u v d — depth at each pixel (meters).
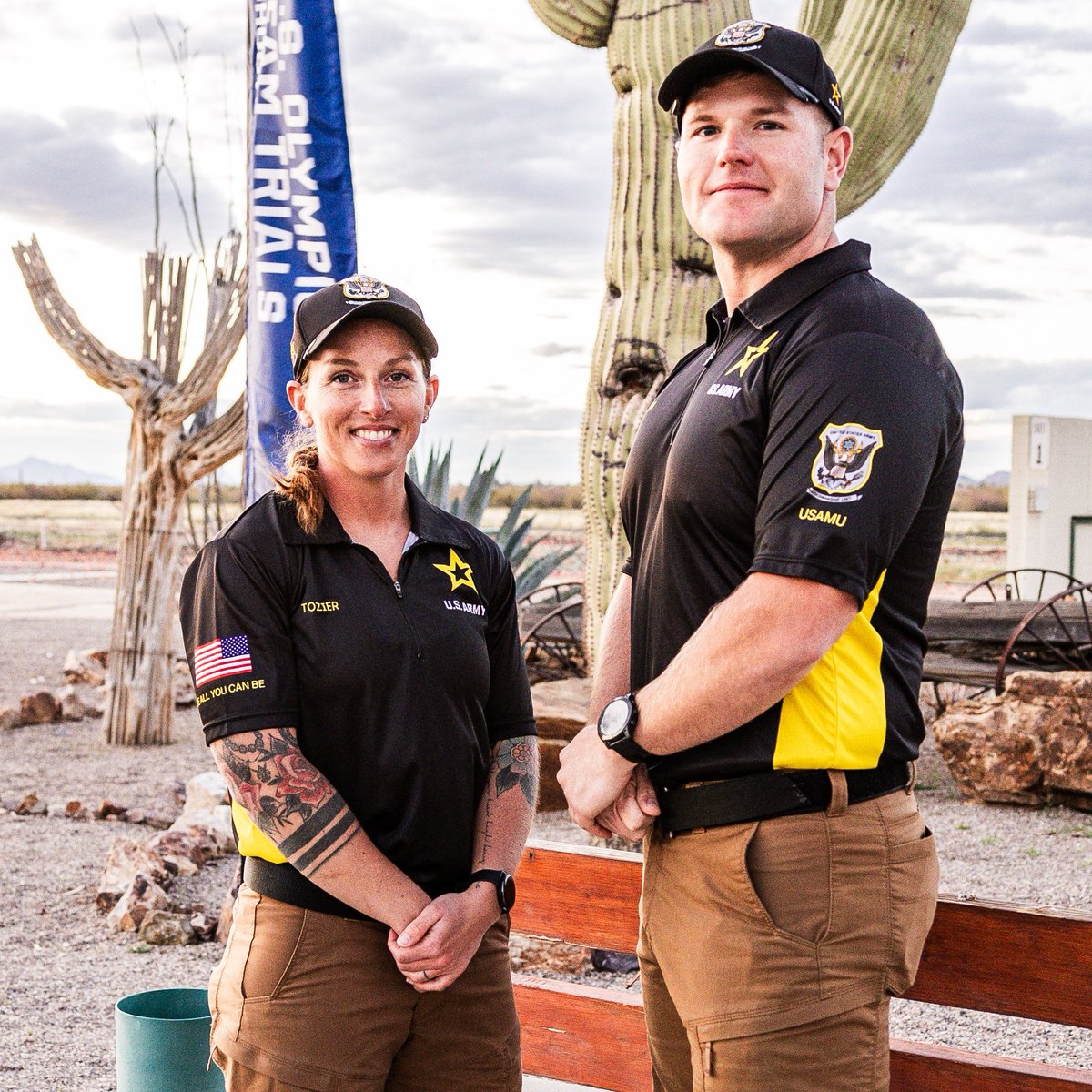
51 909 5.71
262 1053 2.01
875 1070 1.93
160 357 9.40
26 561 34.16
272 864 2.07
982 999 2.28
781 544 1.79
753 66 1.97
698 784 1.97
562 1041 2.81
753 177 1.98
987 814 7.65
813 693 1.87
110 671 9.66
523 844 2.26
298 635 2.06
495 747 2.33
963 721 8.14
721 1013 1.92
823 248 2.07
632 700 1.96
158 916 5.34
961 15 5.58
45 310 9.09
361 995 2.04
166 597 9.63
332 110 4.47
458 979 2.15
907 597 1.97
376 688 2.07
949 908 2.31
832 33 5.73
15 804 7.67
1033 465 14.82
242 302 9.09
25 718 10.52
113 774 8.56
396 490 2.21
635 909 2.69
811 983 1.87
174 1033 2.98
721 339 2.08
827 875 1.88
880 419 1.77
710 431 1.95
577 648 10.09
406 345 2.13
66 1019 4.40
